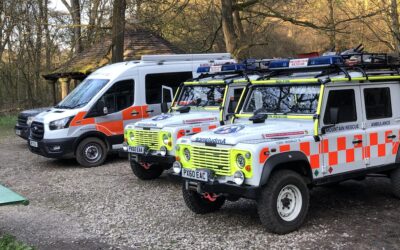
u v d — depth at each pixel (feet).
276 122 23.98
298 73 25.29
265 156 20.58
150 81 42.14
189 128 29.76
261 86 25.80
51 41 98.99
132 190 30.91
